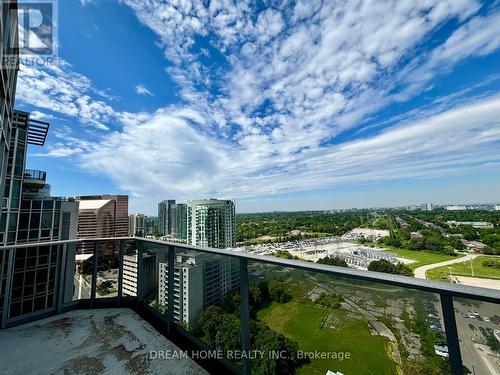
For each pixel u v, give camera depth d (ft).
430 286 2.68
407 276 2.91
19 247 6.89
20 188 26.58
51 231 29.78
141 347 5.75
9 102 14.94
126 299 8.20
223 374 4.84
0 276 6.61
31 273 21.58
